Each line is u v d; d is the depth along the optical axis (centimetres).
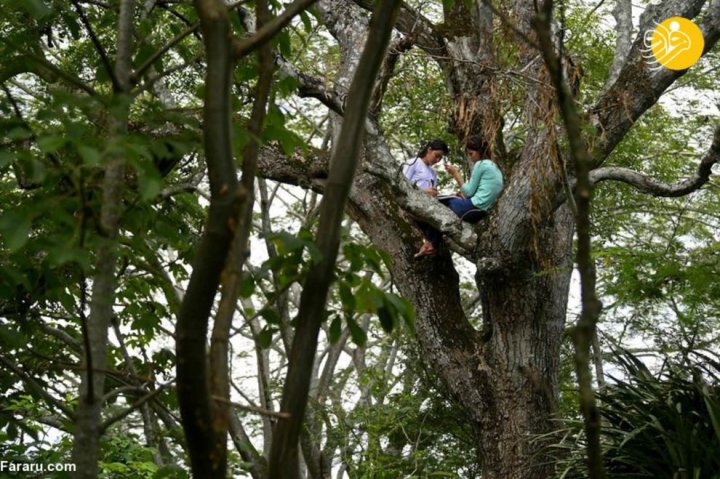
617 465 1150
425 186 1499
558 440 1439
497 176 1447
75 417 562
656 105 2086
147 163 496
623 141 2100
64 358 1064
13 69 737
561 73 493
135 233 722
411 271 1552
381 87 1395
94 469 546
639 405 1148
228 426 523
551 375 1516
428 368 1870
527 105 1303
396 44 1362
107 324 557
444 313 1545
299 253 617
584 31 2025
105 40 1286
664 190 1417
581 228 491
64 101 543
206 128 494
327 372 2634
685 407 1143
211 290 486
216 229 483
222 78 499
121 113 534
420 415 1869
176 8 1055
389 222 1566
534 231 1373
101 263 558
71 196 565
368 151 1442
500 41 1335
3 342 755
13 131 552
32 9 694
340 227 567
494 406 1505
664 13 1465
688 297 1418
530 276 1486
